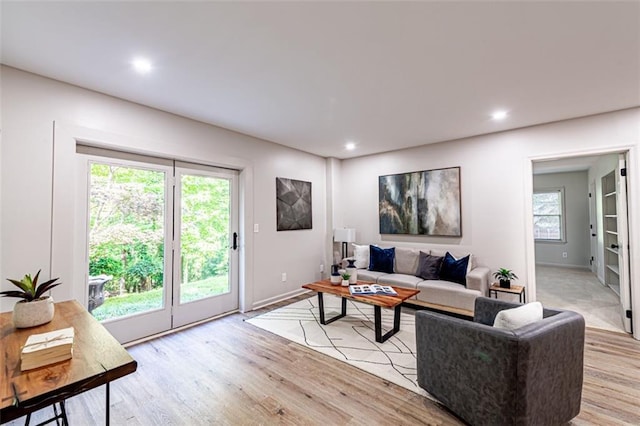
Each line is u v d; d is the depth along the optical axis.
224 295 3.90
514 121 3.53
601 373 2.38
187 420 1.89
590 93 2.75
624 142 3.13
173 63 2.22
